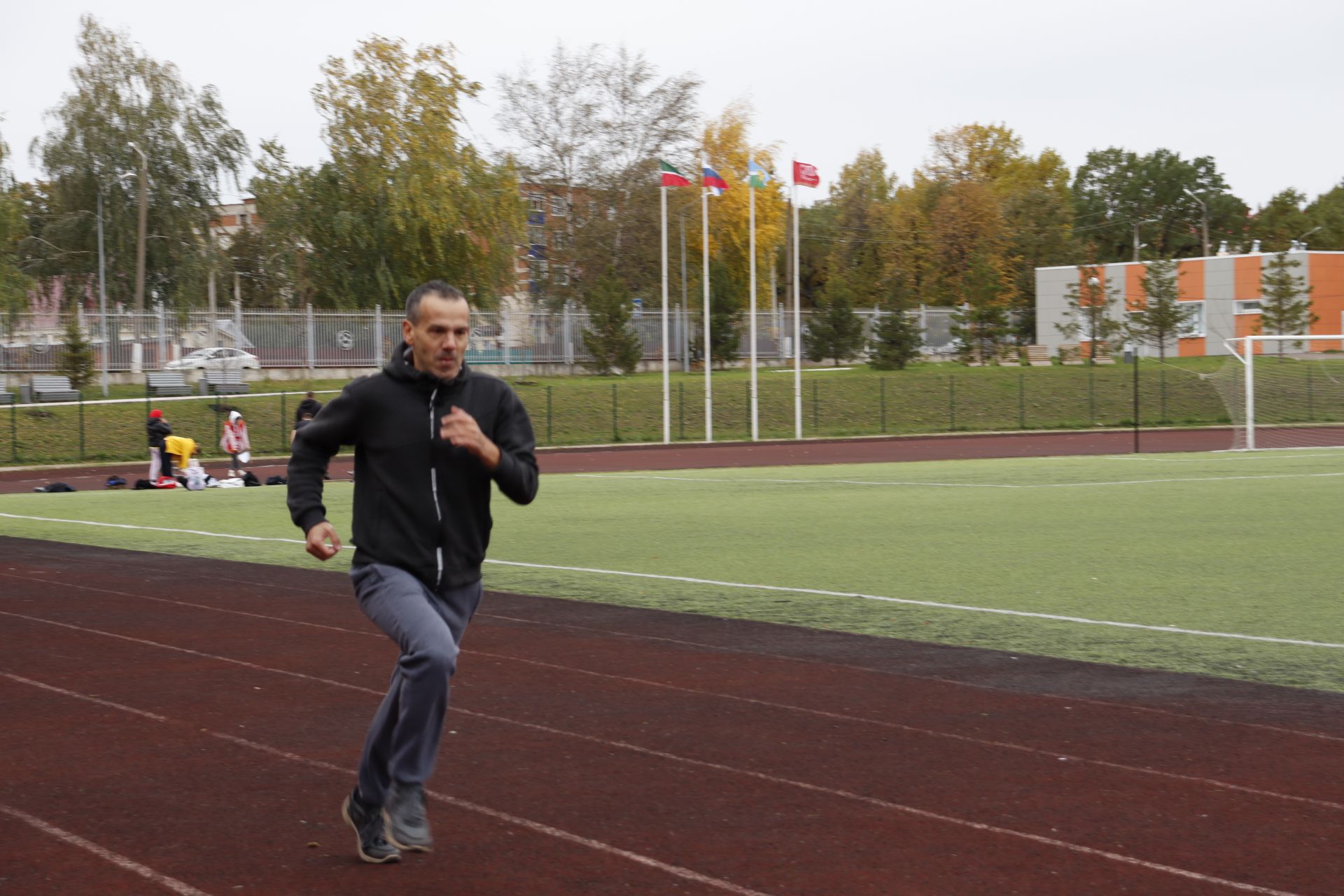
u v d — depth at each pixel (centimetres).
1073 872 548
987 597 1382
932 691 919
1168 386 6462
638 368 7100
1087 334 7738
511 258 7112
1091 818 622
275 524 2225
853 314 7506
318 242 6900
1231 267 7912
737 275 7925
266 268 6956
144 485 3222
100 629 1158
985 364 7506
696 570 1611
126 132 6538
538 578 1545
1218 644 1114
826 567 1630
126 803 643
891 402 6028
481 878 538
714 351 7156
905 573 1570
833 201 12325
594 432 5353
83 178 6531
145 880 535
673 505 2531
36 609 1276
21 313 5769
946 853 571
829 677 967
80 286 6794
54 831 599
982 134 12256
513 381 6203
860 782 685
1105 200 14750
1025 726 814
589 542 1917
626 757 734
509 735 785
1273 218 13562
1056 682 952
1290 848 581
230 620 1209
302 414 3119
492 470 518
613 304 6712
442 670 511
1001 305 8338
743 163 7825
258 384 5928
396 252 6894
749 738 780
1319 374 6594
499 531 2059
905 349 6981
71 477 3966
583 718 830
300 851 571
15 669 980
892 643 1116
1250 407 4447
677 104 7281
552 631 1171
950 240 9588
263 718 825
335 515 2334
